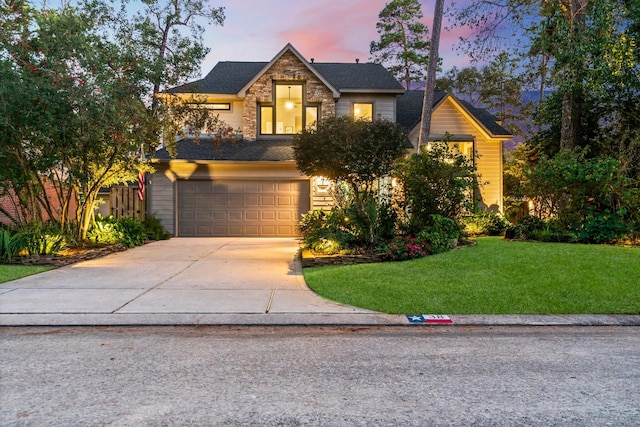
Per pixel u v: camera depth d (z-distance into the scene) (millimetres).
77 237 11375
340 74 18562
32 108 8664
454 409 3074
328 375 3729
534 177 12391
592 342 4707
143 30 11102
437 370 3852
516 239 12141
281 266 9445
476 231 14938
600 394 3332
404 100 20078
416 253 9344
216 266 9445
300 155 10219
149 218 14875
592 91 13984
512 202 18828
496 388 3447
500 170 17844
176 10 16750
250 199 15781
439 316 5645
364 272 7969
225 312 5793
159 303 6234
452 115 17953
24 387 3447
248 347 4523
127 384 3514
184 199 15695
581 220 11609
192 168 15562
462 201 11172
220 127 12852
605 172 10945
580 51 12938
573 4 13992
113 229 12625
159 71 10555
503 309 5879
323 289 7000
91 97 8930
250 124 16672
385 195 11703
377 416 2965
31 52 9016
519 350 4426
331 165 9844
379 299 6332
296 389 3426
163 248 12523
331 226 10688
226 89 17203
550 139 17703
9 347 4484
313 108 16844
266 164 15500
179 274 8523
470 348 4496
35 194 10984
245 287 7352
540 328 5266
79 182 10703
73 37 9008
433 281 7246
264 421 2891
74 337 4863
